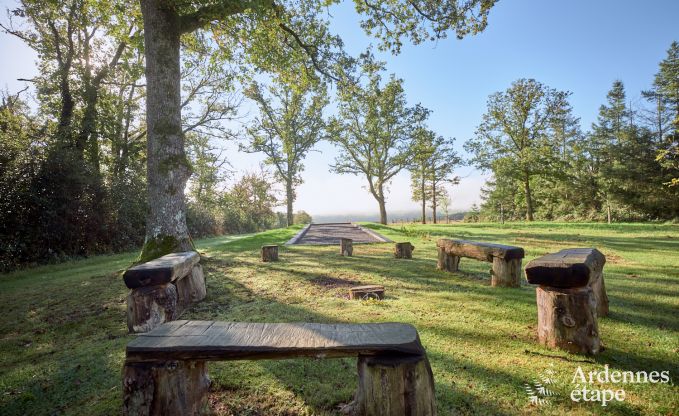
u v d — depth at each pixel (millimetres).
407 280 6379
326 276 6855
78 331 4426
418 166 33656
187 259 4977
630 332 3578
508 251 5711
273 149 30141
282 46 11859
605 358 2990
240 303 5180
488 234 16391
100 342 3938
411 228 21641
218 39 11867
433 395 1973
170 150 7867
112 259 12555
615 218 33469
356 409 2119
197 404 2125
